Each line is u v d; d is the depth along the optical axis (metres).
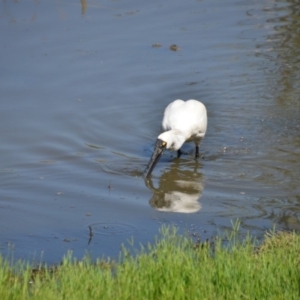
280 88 18.56
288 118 16.84
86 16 23.45
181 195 12.94
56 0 25.09
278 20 23.72
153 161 14.12
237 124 16.61
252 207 12.32
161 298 7.66
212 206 12.38
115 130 16.11
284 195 12.88
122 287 7.86
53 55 20.06
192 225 11.48
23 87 17.97
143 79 18.84
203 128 14.89
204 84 18.75
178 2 25.34
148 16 23.69
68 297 7.62
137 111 17.12
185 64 19.92
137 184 13.48
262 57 20.61
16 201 12.45
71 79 18.59
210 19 23.62
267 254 9.11
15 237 10.97
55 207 12.24
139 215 11.95
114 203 12.48
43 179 13.51
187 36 22.03
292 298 7.66
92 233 11.15
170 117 15.05
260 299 7.67
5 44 20.75
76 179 13.58
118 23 22.91
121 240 10.90
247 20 23.66
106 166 14.28
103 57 20.08
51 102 17.25
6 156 14.50
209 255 9.09
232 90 18.48
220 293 7.82
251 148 15.30
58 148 14.99
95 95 17.77
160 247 9.45
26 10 23.84
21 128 15.80
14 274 8.84
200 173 14.05
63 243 10.77
